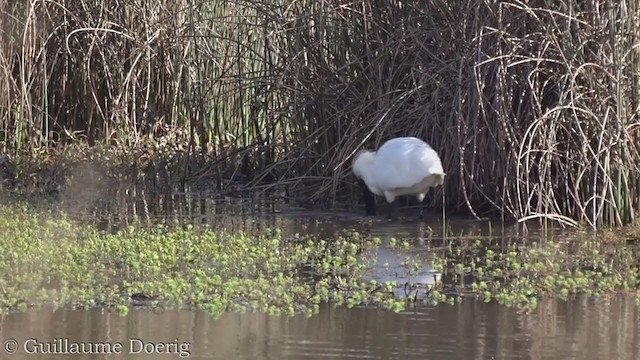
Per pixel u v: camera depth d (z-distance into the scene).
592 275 14.45
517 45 17.38
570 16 17.27
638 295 13.10
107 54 25.25
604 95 17.59
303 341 11.19
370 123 19.42
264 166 21.88
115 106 24.61
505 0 17.80
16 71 24.92
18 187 21.34
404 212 19.12
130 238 16.11
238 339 11.25
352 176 19.83
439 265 14.74
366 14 19.64
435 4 18.61
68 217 18.41
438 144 18.81
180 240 16.08
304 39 20.38
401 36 18.97
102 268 14.29
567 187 17.91
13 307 12.42
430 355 10.76
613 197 17.58
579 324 11.98
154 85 25.47
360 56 19.77
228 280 13.62
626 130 17.45
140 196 20.88
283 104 21.20
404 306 12.70
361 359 10.59
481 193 18.11
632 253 15.91
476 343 11.18
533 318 12.22
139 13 25.05
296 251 15.49
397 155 17.88
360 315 12.27
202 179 22.08
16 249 15.05
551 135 17.58
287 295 12.83
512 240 16.73
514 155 17.48
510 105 17.66
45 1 24.42
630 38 17.61
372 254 15.66
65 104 25.72
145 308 12.48
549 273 14.48
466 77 18.11
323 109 20.38
